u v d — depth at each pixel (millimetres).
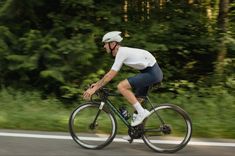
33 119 7863
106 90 6809
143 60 6516
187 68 10742
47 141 6902
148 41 9992
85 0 9586
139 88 6742
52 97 9641
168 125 6691
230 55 10508
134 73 9453
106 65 9711
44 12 10445
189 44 10344
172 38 10203
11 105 8820
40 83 9992
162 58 10523
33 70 9797
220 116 8492
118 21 9891
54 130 7613
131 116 6812
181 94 9586
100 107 6805
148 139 6727
